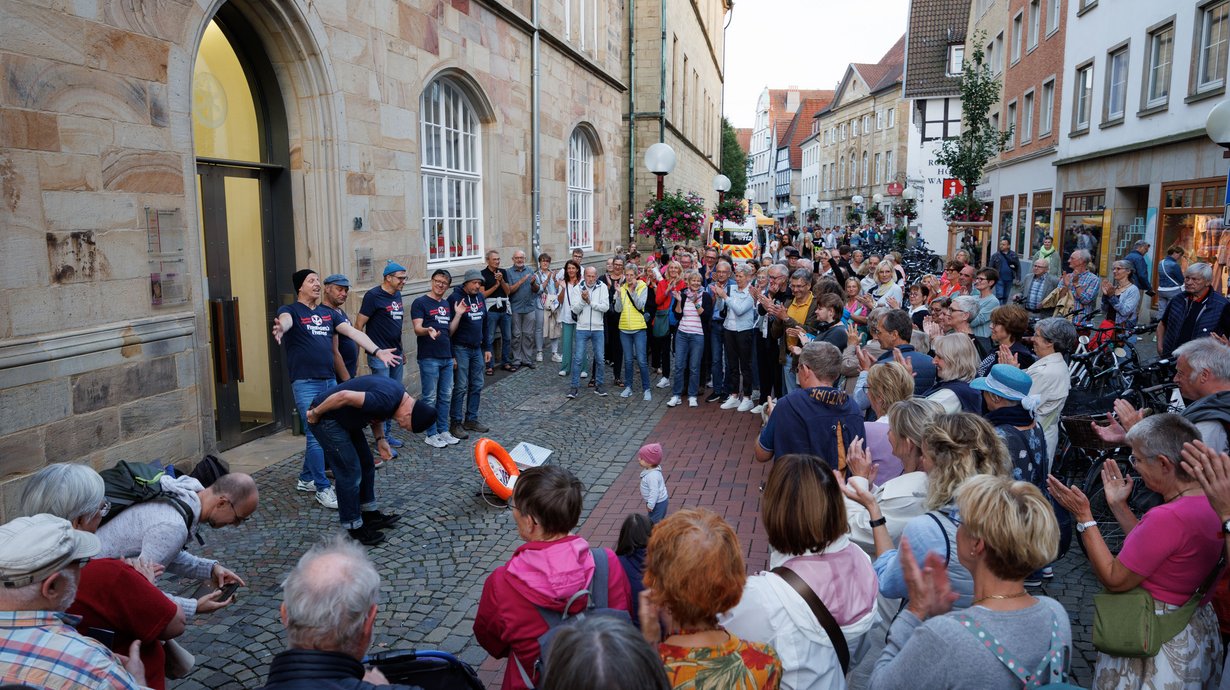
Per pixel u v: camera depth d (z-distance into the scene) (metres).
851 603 2.47
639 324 10.20
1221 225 11.80
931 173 38.38
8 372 5.05
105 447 5.80
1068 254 21.09
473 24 11.59
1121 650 2.63
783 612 2.37
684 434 8.60
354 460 5.67
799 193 91.81
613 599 2.85
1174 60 15.12
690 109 32.53
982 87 25.09
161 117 6.30
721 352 10.15
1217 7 13.80
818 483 2.49
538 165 14.14
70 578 2.24
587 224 18.61
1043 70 23.80
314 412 5.49
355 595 2.05
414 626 4.51
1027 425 3.89
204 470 3.86
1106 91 18.59
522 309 12.39
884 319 5.49
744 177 88.00
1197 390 3.80
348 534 5.71
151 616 2.73
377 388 5.43
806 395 4.16
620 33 20.06
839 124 67.12
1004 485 2.24
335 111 8.34
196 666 4.05
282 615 2.11
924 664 2.12
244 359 8.47
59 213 5.44
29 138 5.22
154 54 6.20
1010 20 27.61
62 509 2.78
